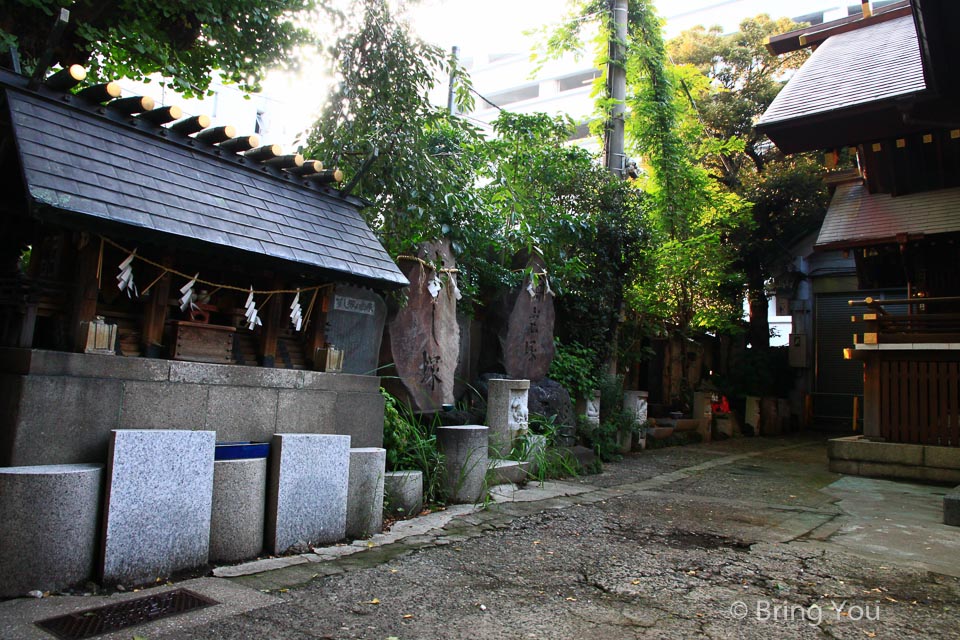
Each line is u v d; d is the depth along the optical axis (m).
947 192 13.25
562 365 11.69
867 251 13.98
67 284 4.34
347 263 5.75
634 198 13.69
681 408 18.25
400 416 7.99
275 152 5.98
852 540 6.16
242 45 7.66
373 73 7.68
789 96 14.59
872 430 11.57
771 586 4.59
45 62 4.30
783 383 22.47
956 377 10.95
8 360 4.05
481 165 10.97
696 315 18.31
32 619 3.27
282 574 4.32
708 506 7.77
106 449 4.21
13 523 3.55
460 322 10.38
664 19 15.63
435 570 4.66
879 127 12.94
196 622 3.43
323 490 5.09
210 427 4.84
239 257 4.88
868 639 3.62
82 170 4.16
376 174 7.77
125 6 6.69
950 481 10.30
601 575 4.73
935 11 7.88
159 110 5.02
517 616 3.81
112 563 3.81
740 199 20.05
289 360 5.84
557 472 9.52
